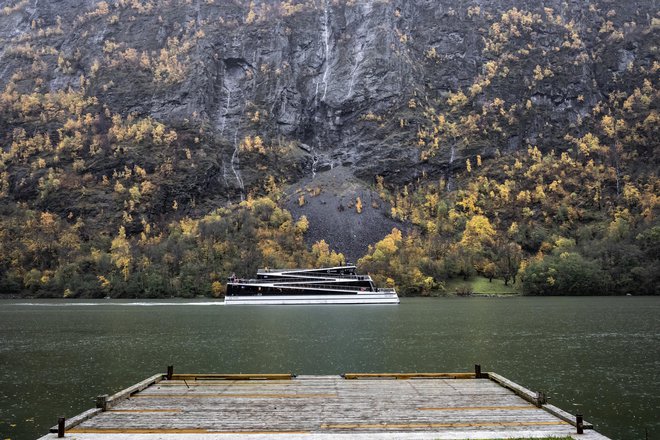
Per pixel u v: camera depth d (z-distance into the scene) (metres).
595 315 122.69
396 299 178.38
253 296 185.00
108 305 180.25
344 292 183.25
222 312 145.25
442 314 129.25
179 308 164.12
